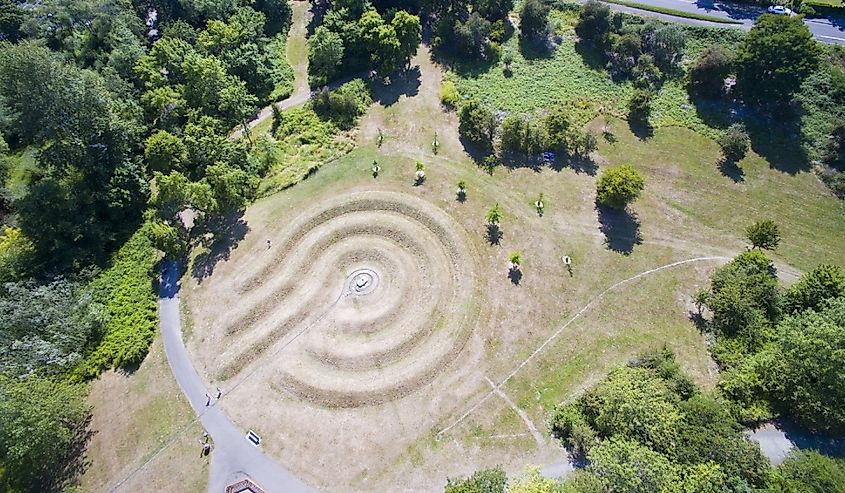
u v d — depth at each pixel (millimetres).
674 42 104625
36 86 80812
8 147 96938
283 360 73188
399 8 115875
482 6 114625
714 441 58406
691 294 79125
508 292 79000
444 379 71438
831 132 95500
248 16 115625
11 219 89312
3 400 60938
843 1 112438
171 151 88688
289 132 99688
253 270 80812
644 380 66938
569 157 95125
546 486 55094
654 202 90062
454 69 109188
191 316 77625
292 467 64625
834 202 89438
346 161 94750
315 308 78000
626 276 81062
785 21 94750
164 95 95688
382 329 76188
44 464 64562
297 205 88750
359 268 82312
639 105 98375
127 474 64875
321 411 68938
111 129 88625
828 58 103375
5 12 109812
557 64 109188
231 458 65375
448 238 84062
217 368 72438
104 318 76125
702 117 100688
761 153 95562
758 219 87812
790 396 64750
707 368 71812
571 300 78625
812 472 56750
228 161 90062
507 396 69875
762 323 73188
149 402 70062
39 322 70688
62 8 105188
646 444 60625
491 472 59062
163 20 115125
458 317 76562
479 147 95938
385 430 67250
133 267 83625
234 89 98875
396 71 109500
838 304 68438
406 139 97625
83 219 84875
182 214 89625
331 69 106812
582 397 67375
